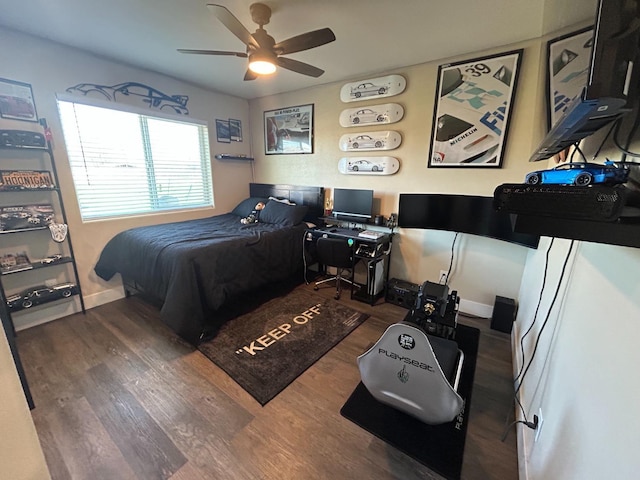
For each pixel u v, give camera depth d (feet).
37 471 2.05
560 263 4.59
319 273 12.61
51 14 6.36
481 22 6.43
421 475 4.27
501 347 7.39
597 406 2.41
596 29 1.64
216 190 13.06
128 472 4.23
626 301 2.25
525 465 4.10
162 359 6.72
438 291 7.14
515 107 7.66
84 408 5.31
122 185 10.09
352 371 6.45
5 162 7.34
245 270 8.77
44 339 7.49
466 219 8.27
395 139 9.74
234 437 4.79
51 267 8.51
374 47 7.75
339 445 4.71
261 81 10.89
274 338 7.61
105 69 8.91
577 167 2.32
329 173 11.71
